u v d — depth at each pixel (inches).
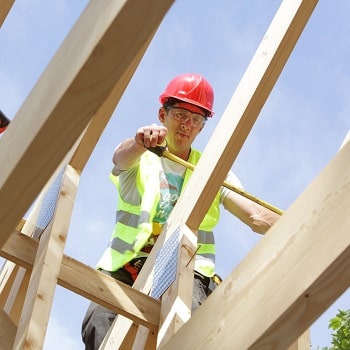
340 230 98.1
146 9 88.3
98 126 148.1
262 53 145.4
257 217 164.9
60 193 145.9
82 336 159.0
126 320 150.9
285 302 99.7
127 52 90.7
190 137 167.3
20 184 98.9
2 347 124.4
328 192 102.3
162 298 146.6
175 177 164.6
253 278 107.3
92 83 92.4
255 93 143.2
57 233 140.2
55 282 132.9
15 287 149.9
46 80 100.5
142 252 159.8
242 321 105.2
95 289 143.3
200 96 169.3
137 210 161.3
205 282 156.5
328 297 97.7
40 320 125.8
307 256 100.4
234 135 144.7
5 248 140.8
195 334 112.2
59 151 96.6
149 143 154.6
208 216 163.5
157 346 139.5
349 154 102.3
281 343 101.1
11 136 102.8
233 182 167.5
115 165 161.3
